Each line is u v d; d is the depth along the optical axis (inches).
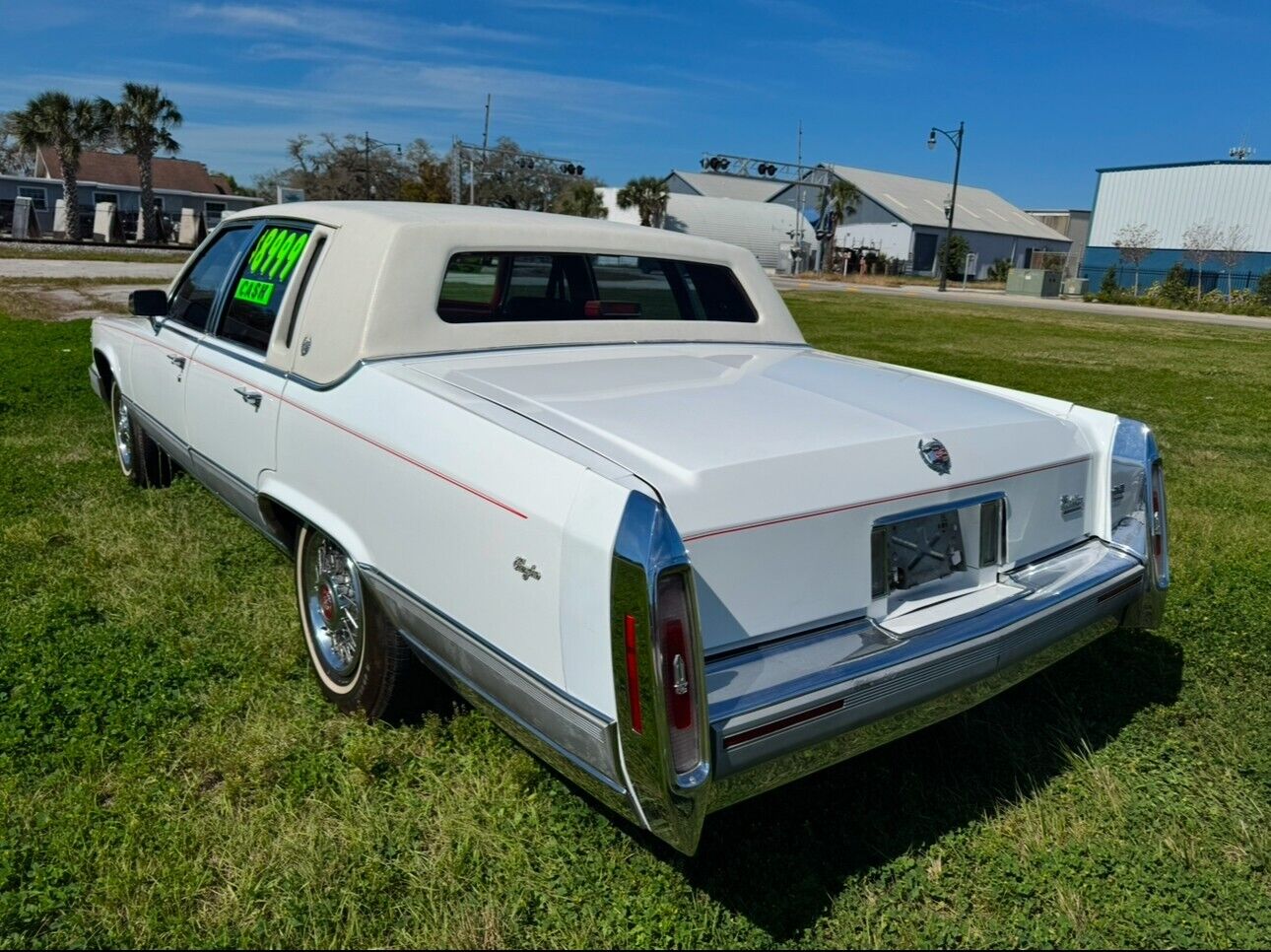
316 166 2832.2
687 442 94.3
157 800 108.8
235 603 159.3
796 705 85.1
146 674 133.3
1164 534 126.3
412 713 124.7
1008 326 923.4
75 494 212.8
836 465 95.7
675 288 154.6
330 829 105.3
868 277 2449.6
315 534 130.3
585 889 98.7
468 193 2699.3
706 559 86.0
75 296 723.4
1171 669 149.9
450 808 109.6
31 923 91.0
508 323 130.7
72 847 100.7
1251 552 202.4
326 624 132.3
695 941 92.5
